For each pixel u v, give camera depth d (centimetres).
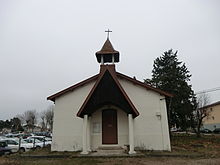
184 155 1321
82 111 1424
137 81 1688
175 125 3077
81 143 1598
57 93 1675
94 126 1620
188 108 2967
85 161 1160
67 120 1650
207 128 5459
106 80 1463
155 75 3225
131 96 1684
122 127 1606
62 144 1606
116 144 1577
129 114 1409
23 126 7912
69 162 1145
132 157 1275
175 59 3225
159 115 1623
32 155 1362
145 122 1623
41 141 2350
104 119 1638
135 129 1611
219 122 5259
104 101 1423
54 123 1647
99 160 1188
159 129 1602
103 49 1764
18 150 1859
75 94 1698
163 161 1162
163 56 3284
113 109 1641
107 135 1603
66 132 1627
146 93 1681
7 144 1891
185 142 2467
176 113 2988
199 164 1077
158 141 1580
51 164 1094
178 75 3030
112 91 1439
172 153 1399
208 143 2359
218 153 1493
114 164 1076
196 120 3347
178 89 2923
